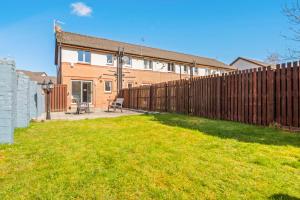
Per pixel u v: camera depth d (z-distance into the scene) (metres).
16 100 7.07
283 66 7.05
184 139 5.61
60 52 20.19
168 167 3.61
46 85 11.04
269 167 3.59
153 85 16.38
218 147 4.79
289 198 2.62
